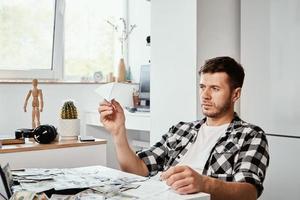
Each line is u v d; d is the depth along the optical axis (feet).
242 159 5.07
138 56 13.82
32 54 12.49
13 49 12.12
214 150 5.50
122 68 13.78
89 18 13.58
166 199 4.07
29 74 12.35
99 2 13.75
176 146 6.04
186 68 8.97
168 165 5.93
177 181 4.22
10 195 4.21
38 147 8.03
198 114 8.75
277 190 8.49
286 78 8.34
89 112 12.88
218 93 5.64
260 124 8.81
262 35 8.78
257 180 4.75
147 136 13.61
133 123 11.49
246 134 5.35
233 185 4.55
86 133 13.14
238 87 5.73
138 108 12.35
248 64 9.05
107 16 13.94
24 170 5.59
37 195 4.13
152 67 9.87
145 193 4.31
